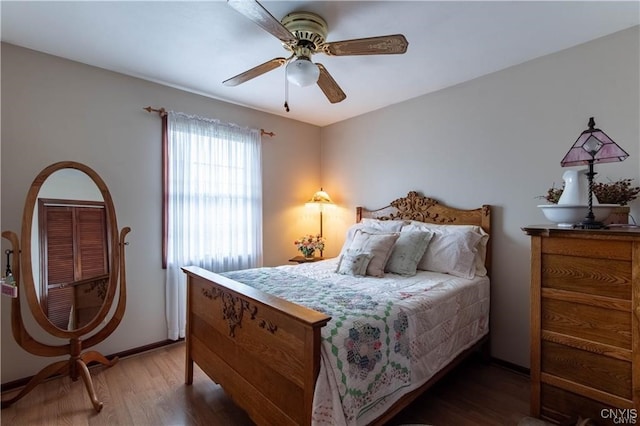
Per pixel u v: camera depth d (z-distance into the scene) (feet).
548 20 6.21
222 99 10.59
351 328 4.59
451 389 7.21
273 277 7.68
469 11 5.92
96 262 7.64
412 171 10.49
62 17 6.12
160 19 6.21
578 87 7.17
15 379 7.11
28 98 7.30
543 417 5.78
